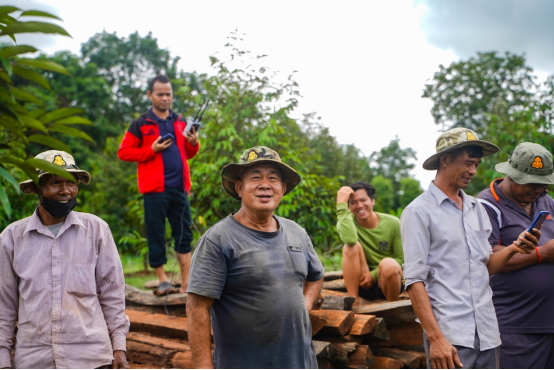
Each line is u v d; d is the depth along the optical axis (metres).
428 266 2.75
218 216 6.73
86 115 24.31
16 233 2.53
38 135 1.59
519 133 8.86
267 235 2.44
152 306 4.61
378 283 4.42
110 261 2.71
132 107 33.72
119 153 4.34
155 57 35.12
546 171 3.07
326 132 12.62
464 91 28.84
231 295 2.35
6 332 2.45
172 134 4.50
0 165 1.53
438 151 2.84
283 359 2.29
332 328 3.55
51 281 2.49
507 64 28.41
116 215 12.85
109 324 2.68
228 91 6.96
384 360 3.74
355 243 4.34
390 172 39.59
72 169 2.56
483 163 10.41
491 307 2.75
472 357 2.64
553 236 3.22
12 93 1.52
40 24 1.41
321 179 6.89
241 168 2.55
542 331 2.99
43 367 2.40
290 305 2.33
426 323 2.65
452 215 2.82
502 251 2.88
